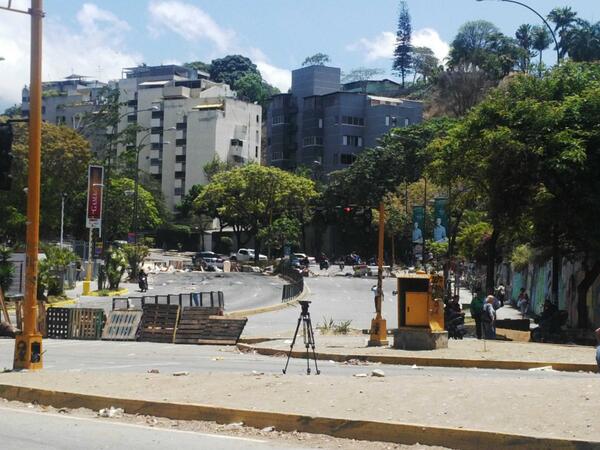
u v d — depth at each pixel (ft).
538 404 30.25
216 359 64.75
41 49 49.06
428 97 488.44
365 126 406.41
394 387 35.27
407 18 606.96
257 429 31.48
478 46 487.20
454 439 27.22
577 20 386.11
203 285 203.62
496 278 213.05
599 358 38.01
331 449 28.02
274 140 437.58
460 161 104.06
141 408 35.19
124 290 172.45
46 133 236.43
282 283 221.46
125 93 446.19
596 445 24.66
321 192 344.69
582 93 96.68
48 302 128.67
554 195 95.91
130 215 307.58
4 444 29.04
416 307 67.36
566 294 123.34
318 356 64.18
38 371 47.88
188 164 412.98
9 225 226.38
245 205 306.35
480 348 68.23
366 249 335.88
